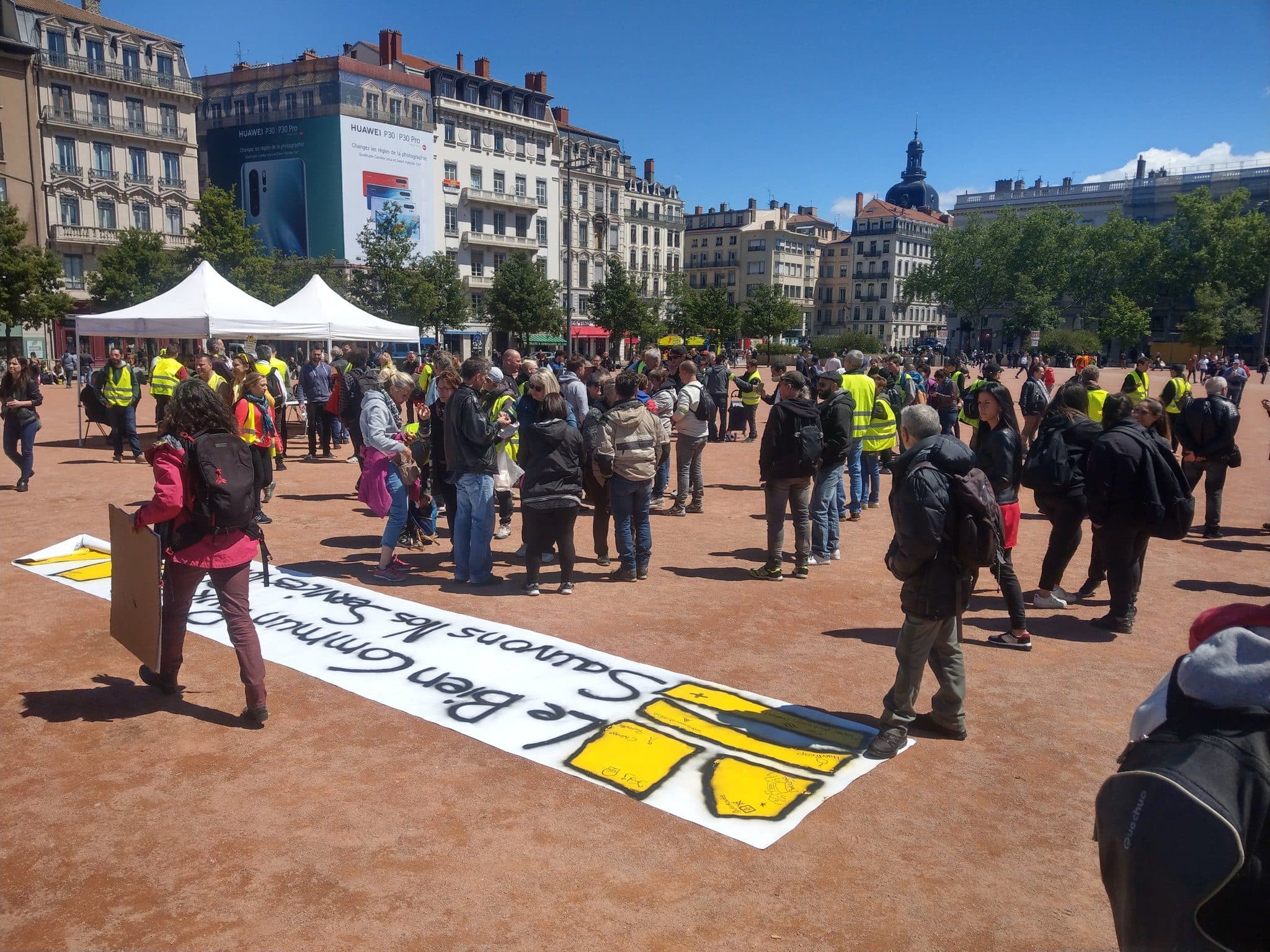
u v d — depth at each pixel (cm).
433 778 410
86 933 298
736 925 308
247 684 458
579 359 1041
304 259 5000
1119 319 7469
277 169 5716
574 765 425
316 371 1469
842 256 11688
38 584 714
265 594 690
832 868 344
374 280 4888
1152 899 155
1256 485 1378
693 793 400
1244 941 153
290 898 319
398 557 818
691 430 1044
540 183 7106
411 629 612
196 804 383
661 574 779
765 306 7725
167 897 319
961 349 9025
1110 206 9262
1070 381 700
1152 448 606
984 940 303
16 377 1131
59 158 4809
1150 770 161
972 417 895
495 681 526
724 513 1080
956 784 413
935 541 409
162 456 436
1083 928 309
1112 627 639
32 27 4722
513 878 334
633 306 6419
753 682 530
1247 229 7606
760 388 1884
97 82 4925
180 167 5381
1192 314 7269
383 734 455
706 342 4131
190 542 450
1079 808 393
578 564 812
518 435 837
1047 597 699
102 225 5016
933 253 9119
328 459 1495
